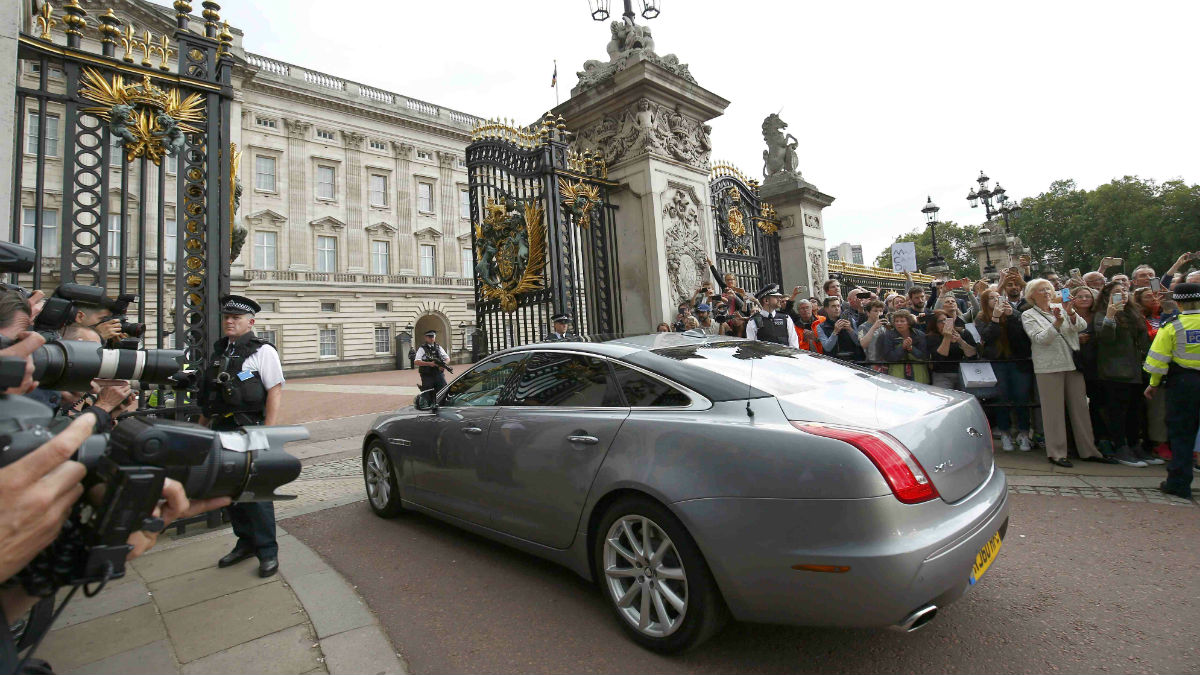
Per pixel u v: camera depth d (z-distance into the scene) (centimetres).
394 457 461
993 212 2580
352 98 3741
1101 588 311
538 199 830
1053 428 560
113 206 2117
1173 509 424
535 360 375
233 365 377
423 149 4069
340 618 304
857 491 220
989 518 254
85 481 123
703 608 249
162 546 424
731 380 285
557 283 785
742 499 240
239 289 3244
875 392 294
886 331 688
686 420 271
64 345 175
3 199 361
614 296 893
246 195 3353
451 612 312
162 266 448
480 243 912
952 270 6862
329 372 3544
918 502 227
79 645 284
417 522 465
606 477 288
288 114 3534
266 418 381
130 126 438
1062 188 6062
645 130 876
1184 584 310
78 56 421
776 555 231
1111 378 553
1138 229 5103
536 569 364
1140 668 241
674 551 263
